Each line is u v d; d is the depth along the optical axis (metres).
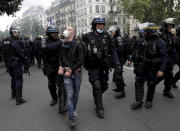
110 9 51.53
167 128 2.95
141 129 2.95
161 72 3.48
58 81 3.58
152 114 3.48
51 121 3.36
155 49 3.47
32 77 7.62
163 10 25.06
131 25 47.41
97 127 3.07
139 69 3.62
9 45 4.10
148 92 3.77
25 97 4.85
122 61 4.55
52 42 3.61
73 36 3.08
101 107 3.44
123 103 4.11
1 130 3.11
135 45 4.03
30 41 11.01
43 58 3.76
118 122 3.22
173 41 4.14
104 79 3.47
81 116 3.52
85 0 52.69
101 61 3.32
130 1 25.83
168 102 4.05
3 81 7.08
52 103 4.15
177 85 5.29
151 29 3.47
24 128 3.14
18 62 4.21
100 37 3.34
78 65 2.99
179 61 4.63
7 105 4.30
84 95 4.80
